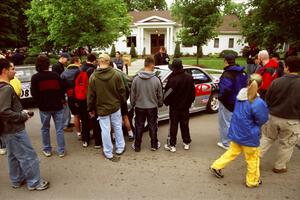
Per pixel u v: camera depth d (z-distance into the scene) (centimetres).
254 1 1470
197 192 439
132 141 657
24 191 444
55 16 1545
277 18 1397
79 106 600
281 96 470
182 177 486
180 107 575
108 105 541
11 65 404
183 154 582
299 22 1358
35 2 2078
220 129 608
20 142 418
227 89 563
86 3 1505
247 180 453
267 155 574
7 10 2250
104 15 1573
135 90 570
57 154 584
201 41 2348
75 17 1487
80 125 681
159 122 806
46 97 532
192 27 2333
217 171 476
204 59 3519
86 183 467
